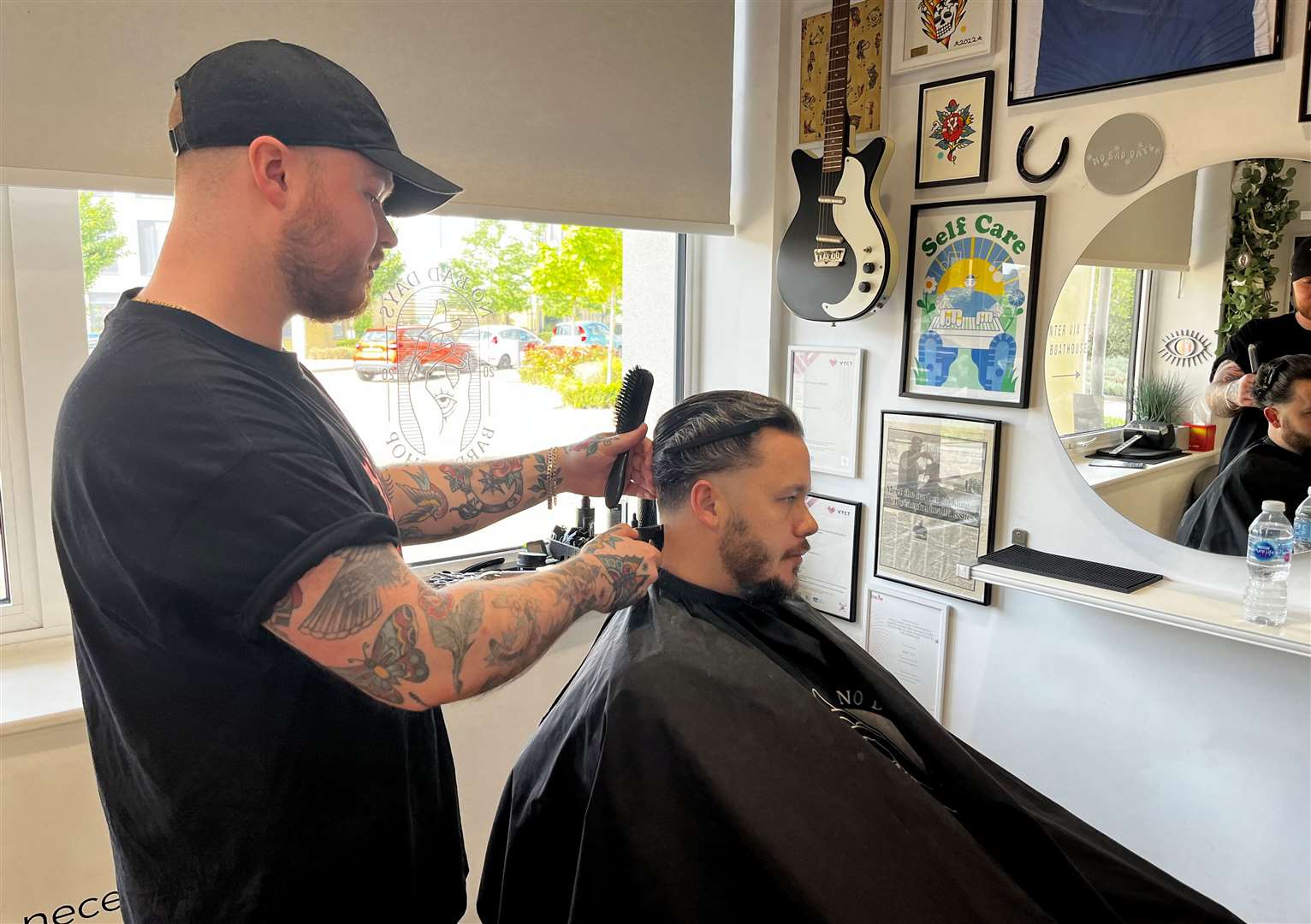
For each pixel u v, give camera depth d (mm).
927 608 2088
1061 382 1798
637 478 1173
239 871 813
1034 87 1764
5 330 1514
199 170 771
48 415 1562
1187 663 1676
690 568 989
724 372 2438
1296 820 1565
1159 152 1607
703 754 843
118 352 738
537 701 1976
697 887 822
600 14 1934
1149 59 1598
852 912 812
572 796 925
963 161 1892
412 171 838
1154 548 1687
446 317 1938
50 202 1513
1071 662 1847
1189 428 1615
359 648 707
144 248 1613
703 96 2145
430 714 982
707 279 2443
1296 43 1436
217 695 764
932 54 1906
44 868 1382
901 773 895
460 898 1054
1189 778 1693
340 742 832
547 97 1880
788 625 1062
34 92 1343
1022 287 1827
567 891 931
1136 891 1050
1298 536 1504
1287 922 1595
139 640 749
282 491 707
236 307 789
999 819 985
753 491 944
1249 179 1502
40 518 1584
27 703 1394
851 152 1981
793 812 838
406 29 1669
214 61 771
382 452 1885
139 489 700
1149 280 1643
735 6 2256
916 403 2064
